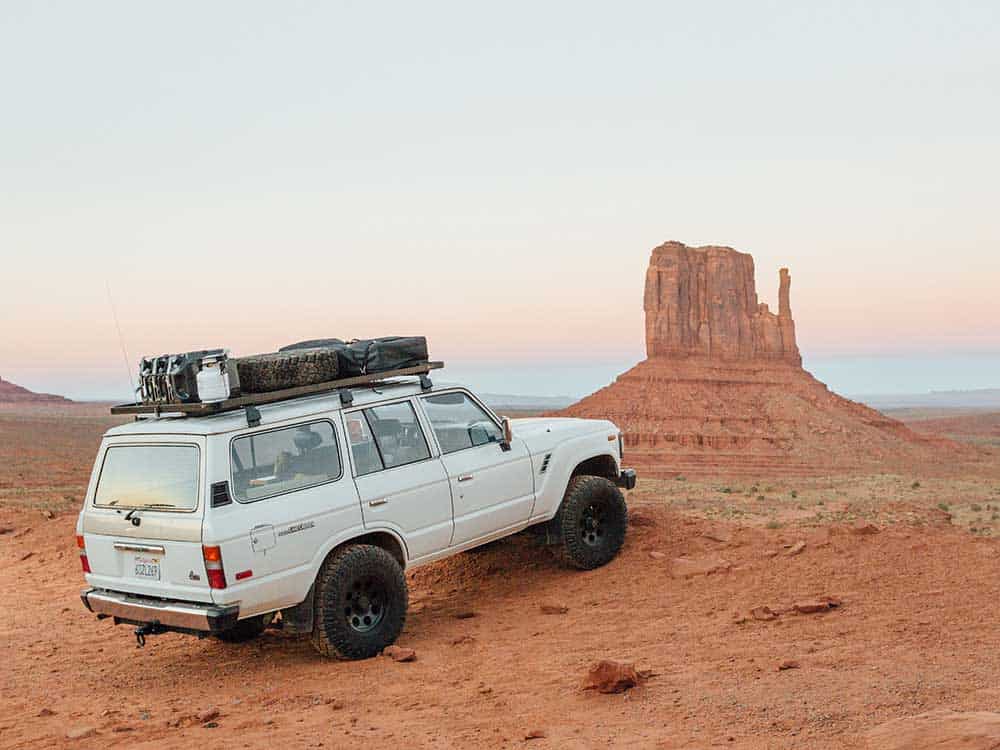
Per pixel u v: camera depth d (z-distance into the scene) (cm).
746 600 810
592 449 981
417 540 796
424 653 737
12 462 5022
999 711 490
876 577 829
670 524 1065
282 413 727
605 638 742
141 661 797
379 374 809
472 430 873
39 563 1338
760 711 523
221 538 661
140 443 720
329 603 714
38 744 566
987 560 845
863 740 448
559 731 521
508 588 945
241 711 618
